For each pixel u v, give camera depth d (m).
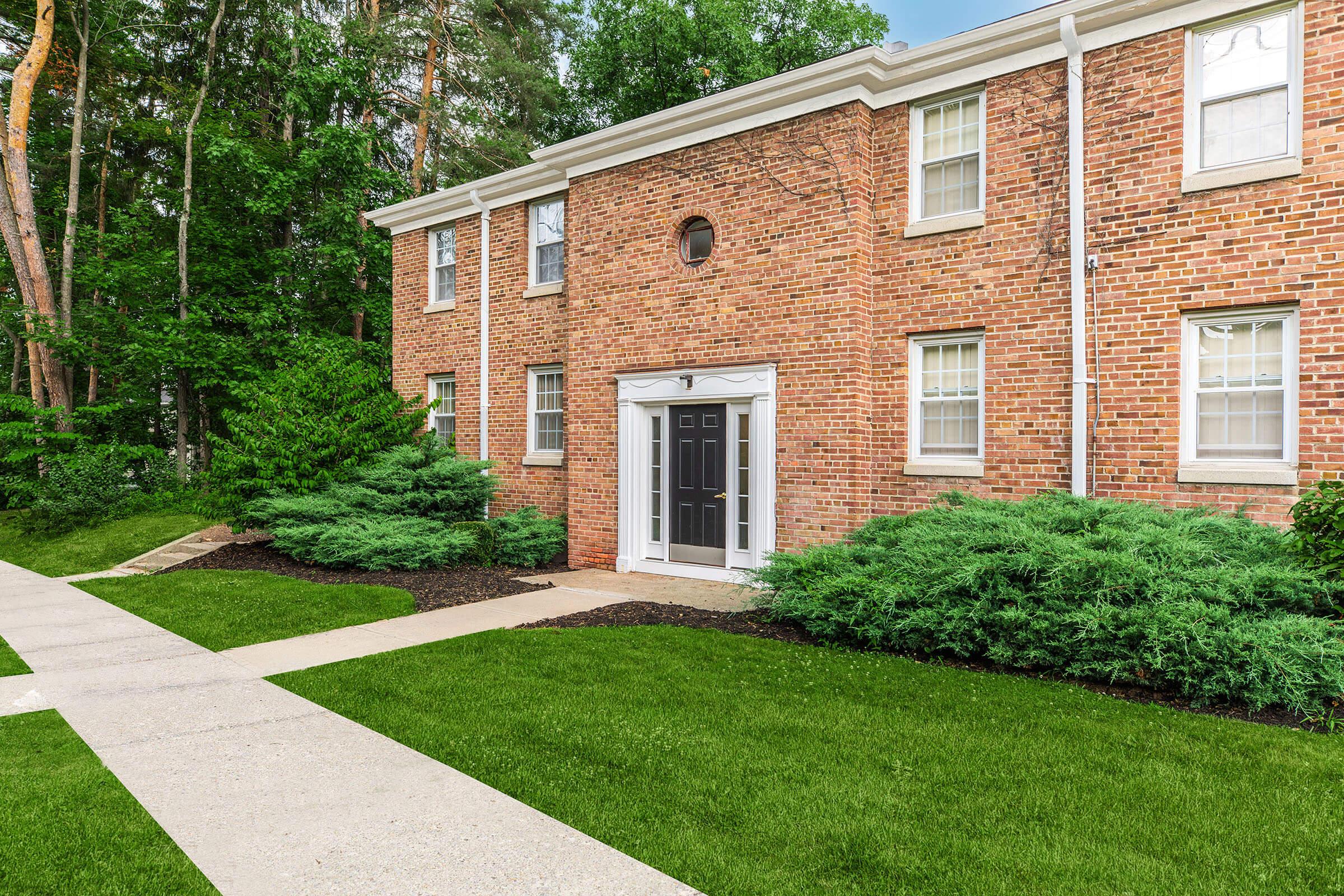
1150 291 7.82
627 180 11.18
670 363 10.69
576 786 4.12
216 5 22.58
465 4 24.03
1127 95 7.96
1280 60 7.34
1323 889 3.07
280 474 11.91
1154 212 7.81
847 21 23.33
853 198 9.13
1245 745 4.52
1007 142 8.61
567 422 11.94
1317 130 7.07
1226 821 3.62
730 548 10.16
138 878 3.23
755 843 3.51
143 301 20.88
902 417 9.21
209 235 21.19
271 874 3.27
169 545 13.16
